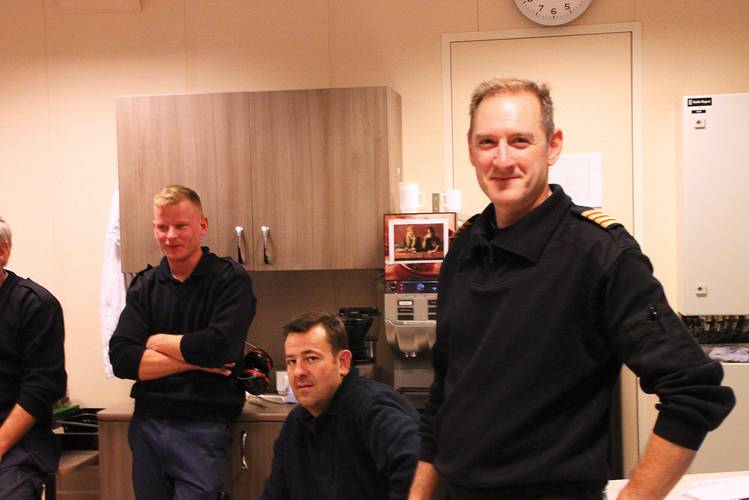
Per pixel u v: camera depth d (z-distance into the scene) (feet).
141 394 9.59
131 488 10.52
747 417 10.41
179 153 11.23
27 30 12.80
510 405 4.04
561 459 3.94
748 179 10.86
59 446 9.93
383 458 6.32
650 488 3.72
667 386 3.72
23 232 12.89
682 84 11.62
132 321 9.68
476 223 4.51
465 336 4.33
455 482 4.22
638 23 11.60
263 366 10.61
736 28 11.51
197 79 12.49
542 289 4.03
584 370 3.99
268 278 12.50
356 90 10.89
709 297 10.97
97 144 12.73
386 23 12.14
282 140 11.05
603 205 11.77
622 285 3.86
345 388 6.90
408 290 10.54
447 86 12.01
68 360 12.87
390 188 10.96
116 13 12.62
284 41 12.34
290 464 7.14
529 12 11.66
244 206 11.14
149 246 11.31
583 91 11.75
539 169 4.14
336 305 12.41
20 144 12.85
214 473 9.42
